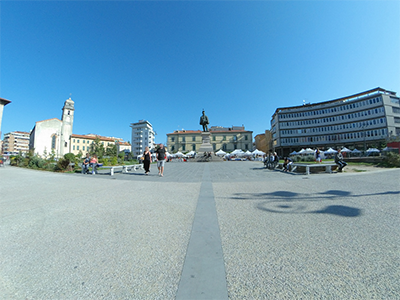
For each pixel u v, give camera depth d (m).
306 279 1.60
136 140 83.38
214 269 1.76
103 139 75.31
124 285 1.56
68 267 1.81
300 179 7.40
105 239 2.40
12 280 1.62
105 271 1.75
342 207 3.56
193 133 68.06
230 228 2.70
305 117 50.16
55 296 1.44
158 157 9.55
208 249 2.12
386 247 2.07
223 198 4.52
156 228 2.74
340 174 8.79
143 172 11.72
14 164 20.55
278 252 2.03
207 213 3.39
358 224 2.73
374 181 6.38
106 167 15.95
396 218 2.92
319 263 1.81
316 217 3.07
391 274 1.62
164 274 1.70
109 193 5.22
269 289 1.50
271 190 5.32
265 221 2.94
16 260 1.93
